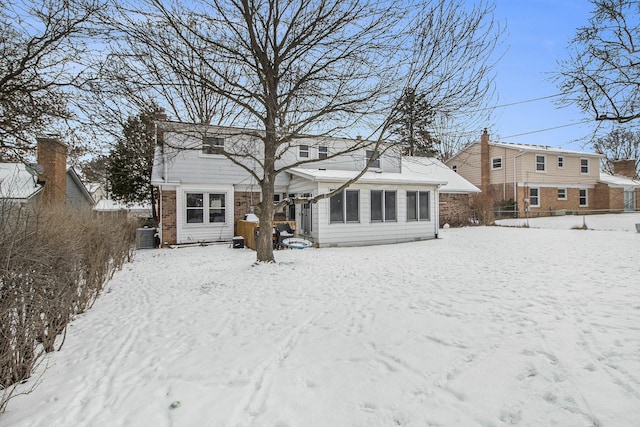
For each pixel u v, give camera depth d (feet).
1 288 10.44
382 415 7.92
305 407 8.48
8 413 9.13
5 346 10.32
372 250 38.60
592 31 32.83
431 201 49.55
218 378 10.27
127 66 19.76
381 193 46.06
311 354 11.56
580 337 10.84
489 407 7.79
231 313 16.89
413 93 21.90
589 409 7.31
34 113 19.90
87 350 13.48
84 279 19.13
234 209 50.37
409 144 24.06
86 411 8.96
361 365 10.41
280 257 33.09
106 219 28.89
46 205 21.74
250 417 8.23
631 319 12.23
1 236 10.98
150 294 21.98
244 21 23.47
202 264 32.14
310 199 29.48
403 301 16.58
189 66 21.58
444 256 32.01
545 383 8.42
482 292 17.31
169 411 8.70
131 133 23.18
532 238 44.24
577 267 23.21
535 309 14.01
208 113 28.84
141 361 12.01
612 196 88.17
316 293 19.56
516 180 80.02
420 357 10.48
